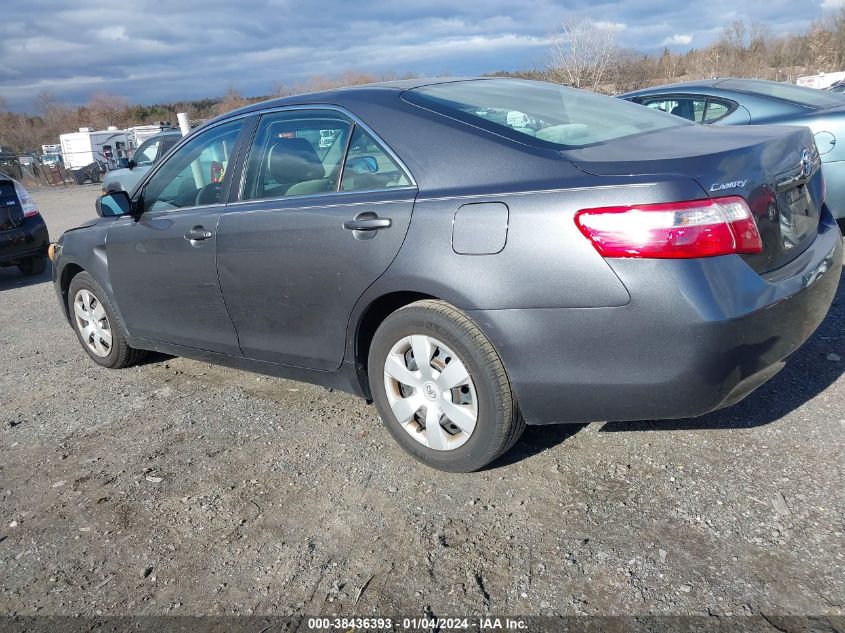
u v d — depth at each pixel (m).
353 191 3.24
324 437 3.62
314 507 3.01
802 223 2.98
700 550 2.50
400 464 3.28
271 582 2.59
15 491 3.41
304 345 3.51
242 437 3.71
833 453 2.97
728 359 2.50
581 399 2.70
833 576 2.32
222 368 4.78
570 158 2.72
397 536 2.76
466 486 3.04
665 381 2.54
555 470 3.09
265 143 3.70
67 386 4.75
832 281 3.02
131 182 15.02
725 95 6.34
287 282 3.43
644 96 6.94
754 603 2.25
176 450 3.64
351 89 3.52
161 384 4.60
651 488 2.88
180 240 3.94
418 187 2.99
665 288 2.45
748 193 2.58
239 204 3.72
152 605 2.53
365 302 3.15
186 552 2.81
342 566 2.63
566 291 2.59
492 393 2.84
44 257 9.19
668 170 2.50
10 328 6.51
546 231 2.61
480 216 2.75
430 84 3.54
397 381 3.20
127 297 4.45
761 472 2.90
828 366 3.75
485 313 2.76
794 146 2.99
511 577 2.48
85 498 3.28
